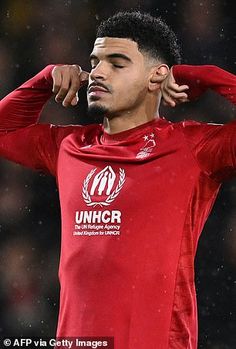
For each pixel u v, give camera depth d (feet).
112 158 39.73
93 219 39.04
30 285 87.76
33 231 90.07
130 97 40.29
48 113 90.38
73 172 40.63
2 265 88.48
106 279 38.17
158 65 40.96
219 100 91.09
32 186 90.84
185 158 38.91
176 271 38.27
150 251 38.04
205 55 93.25
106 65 40.29
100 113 40.06
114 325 37.76
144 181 38.75
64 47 93.81
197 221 39.47
